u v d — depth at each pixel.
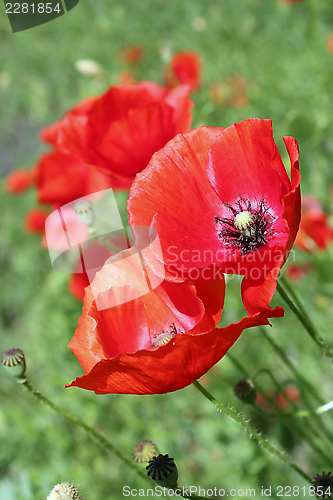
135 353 0.46
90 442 0.90
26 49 2.07
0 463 0.94
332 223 0.80
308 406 0.73
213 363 0.48
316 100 1.14
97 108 0.61
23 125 2.04
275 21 1.58
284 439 0.72
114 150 0.60
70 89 2.00
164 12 1.89
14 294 1.41
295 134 0.99
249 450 0.77
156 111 0.60
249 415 0.75
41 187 0.72
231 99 1.25
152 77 1.75
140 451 0.58
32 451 0.92
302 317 0.50
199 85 1.18
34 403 0.97
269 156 0.50
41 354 1.11
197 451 0.87
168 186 0.51
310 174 0.97
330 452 0.66
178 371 0.47
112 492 0.79
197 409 0.91
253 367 0.87
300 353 0.82
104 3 2.04
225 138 0.51
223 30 1.66
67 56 1.93
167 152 0.51
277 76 1.32
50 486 0.67
